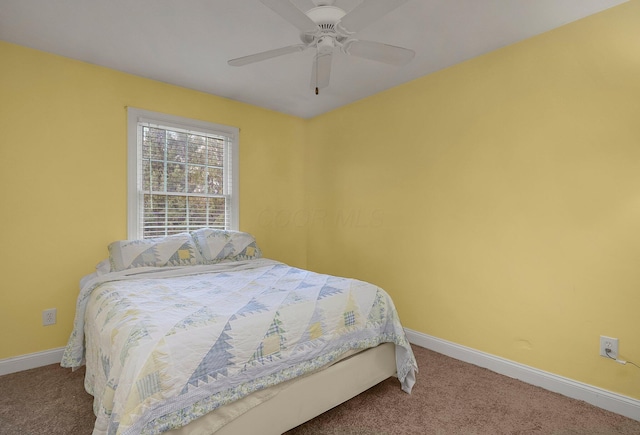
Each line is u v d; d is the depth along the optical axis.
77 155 2.43
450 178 2.54
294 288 1.88
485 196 2.33
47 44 2.21
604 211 1.83
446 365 2.35
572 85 1.94
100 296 1.84
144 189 2.76
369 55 1.80
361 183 3.25
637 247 1.72
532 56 2.10
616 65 1.79
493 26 1.99
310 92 3.06
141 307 1.52
